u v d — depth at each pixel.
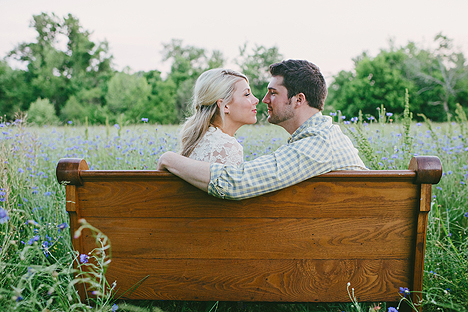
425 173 1.40
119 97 36.62
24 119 3.67
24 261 1.69
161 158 1.50
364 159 3.19
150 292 1.58
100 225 1.54
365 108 31.78
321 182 1.47
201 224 1.51
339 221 1.49
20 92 42.69
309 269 1.53
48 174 3.60
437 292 1.88
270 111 1.96
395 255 1.51
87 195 1.52
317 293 1.55
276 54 28.84
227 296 1.56
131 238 1.54
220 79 1.94
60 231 2.18
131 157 3.57
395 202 1.47
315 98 1.83
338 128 1.75
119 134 4.16
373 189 1.46
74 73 45.09
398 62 33.78
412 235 1.50
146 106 36.09
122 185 1.50
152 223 1.52
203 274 1.55
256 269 1.54
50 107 29.22
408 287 1.54
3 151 3.02
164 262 1.55
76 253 1.52
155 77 46.56
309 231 1.50
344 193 1.47
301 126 1.85
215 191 1.43
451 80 31.69
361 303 1.83
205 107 1.97
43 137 5.01
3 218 1.23
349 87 33.22
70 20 45.84
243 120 2.02
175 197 1.50
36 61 44.22
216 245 1.53
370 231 1.49
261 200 1.49
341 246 1.51
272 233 1.51
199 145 1.91
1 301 1.48
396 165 3.12
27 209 2.48
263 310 1.94
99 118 34.38
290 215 1.50
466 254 2.09
